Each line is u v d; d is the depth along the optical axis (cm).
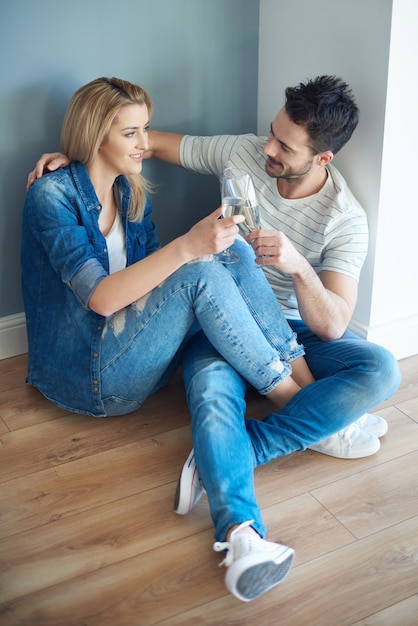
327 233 194
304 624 138
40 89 204
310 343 195
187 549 155
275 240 169
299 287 179
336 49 202
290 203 198
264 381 175
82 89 177
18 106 203
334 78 188
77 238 171
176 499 161
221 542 146
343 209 193
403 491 173
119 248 196
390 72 187
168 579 148
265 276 200
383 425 193
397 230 211
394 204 207
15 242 219
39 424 197
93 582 147
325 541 157
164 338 173
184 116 231
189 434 194
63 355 183
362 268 217
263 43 231
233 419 161
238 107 239
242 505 148
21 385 216
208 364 175
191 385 171
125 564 151
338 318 185
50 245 172
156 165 232
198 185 242
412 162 204
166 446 189
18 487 173
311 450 187
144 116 180
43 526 161
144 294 169
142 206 197
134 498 170
